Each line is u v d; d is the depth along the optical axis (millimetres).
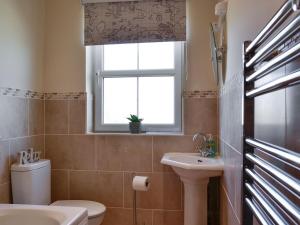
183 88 2359
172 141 2262
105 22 2297
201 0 2240
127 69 2473
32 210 1468
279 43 612
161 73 2412
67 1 2373
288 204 555
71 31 2367
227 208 1647
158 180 2271
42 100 2367
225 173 1713
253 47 801
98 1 2283
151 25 2244
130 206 2305
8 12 1895
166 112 2443
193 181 1872
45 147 2381
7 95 1880
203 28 2232
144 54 2459
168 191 2260
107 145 2324
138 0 2254
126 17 2271
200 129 2240
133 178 2188
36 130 2260
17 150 1993
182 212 2244
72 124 2357
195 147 2240
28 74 2141
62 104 2367
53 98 2377
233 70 1409
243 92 897
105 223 2328
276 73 753
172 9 2227
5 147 1859
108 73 2479
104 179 2330
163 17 2234
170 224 2260
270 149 638
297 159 502
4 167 1846
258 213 746
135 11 2262
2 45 1831
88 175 2346
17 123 1994
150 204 2279
